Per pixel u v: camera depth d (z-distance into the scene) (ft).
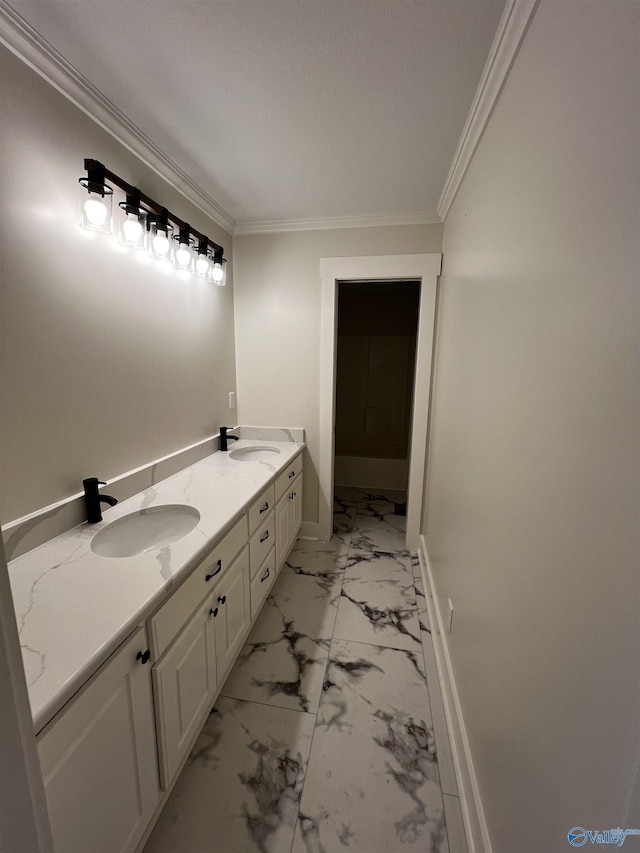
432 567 7.30
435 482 7.38
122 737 2.89
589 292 1.87
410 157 5.49
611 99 1.69
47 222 3.74
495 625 3.25
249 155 5.46
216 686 4.53
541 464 2.41
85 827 2.55
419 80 3.98
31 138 3.53
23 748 1.37
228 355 8.44
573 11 2.14
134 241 4.73
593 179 1.86
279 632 6.28
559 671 2.08
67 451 4.14
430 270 7.80
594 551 1.75
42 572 3.40
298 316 8.52
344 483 14.17
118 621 2.79
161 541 4.85
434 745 4.45
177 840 3.54
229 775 4.10
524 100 2.95
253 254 8.43
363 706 4.94
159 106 4.39
